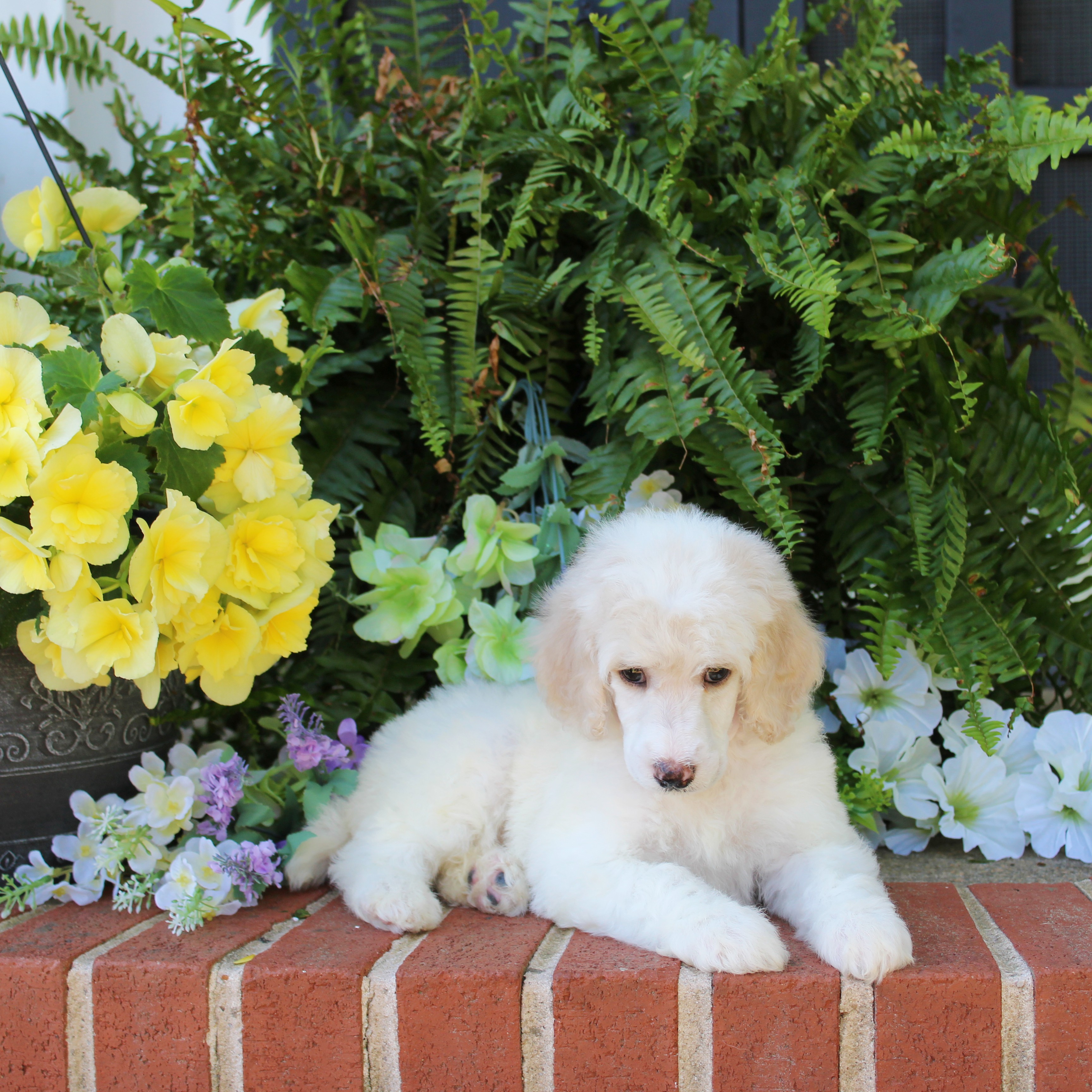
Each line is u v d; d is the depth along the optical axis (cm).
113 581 170
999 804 206
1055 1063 137
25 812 186
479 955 148
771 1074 137
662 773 156
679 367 213
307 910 175
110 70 284
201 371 172
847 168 231
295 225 265
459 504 230
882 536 226
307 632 194
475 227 245
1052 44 347
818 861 165
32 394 160
